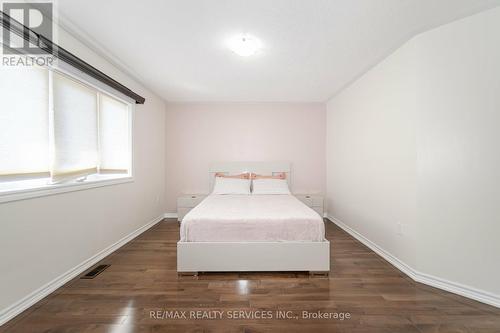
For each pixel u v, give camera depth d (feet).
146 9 5.46
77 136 6.96
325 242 6.72
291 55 7.78
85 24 6.04
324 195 13.92
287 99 13.10
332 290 5.91
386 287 6.06
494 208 5.33
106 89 8.00
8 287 4.76
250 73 9.34
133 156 9.93
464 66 5.66
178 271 6.63
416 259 6.42
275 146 13.91
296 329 4.54
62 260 6.14
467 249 5.65
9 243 4.79
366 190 9.26
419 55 6.35
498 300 5.24
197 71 9.14
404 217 6.93
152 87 11.07
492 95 5.32
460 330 4.51
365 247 9.02
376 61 8.24
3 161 4.87
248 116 13.85
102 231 7.82
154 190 12.21
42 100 5.75
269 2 5.23
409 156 6.72
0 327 4.52
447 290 5.88
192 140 13.84
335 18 5.79
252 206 8.75
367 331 4.49
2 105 4.85
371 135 8.86
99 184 7.61
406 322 4.74
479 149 5.49
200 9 5.46
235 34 6.53
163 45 7.14
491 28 5.32
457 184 5.78
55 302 5.34
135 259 7.79
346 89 11.10
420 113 6.33
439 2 5.18
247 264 6.69
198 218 6.88
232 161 13.88
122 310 5.08
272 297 5.60
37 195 5.35
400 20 5.85
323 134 13.94
